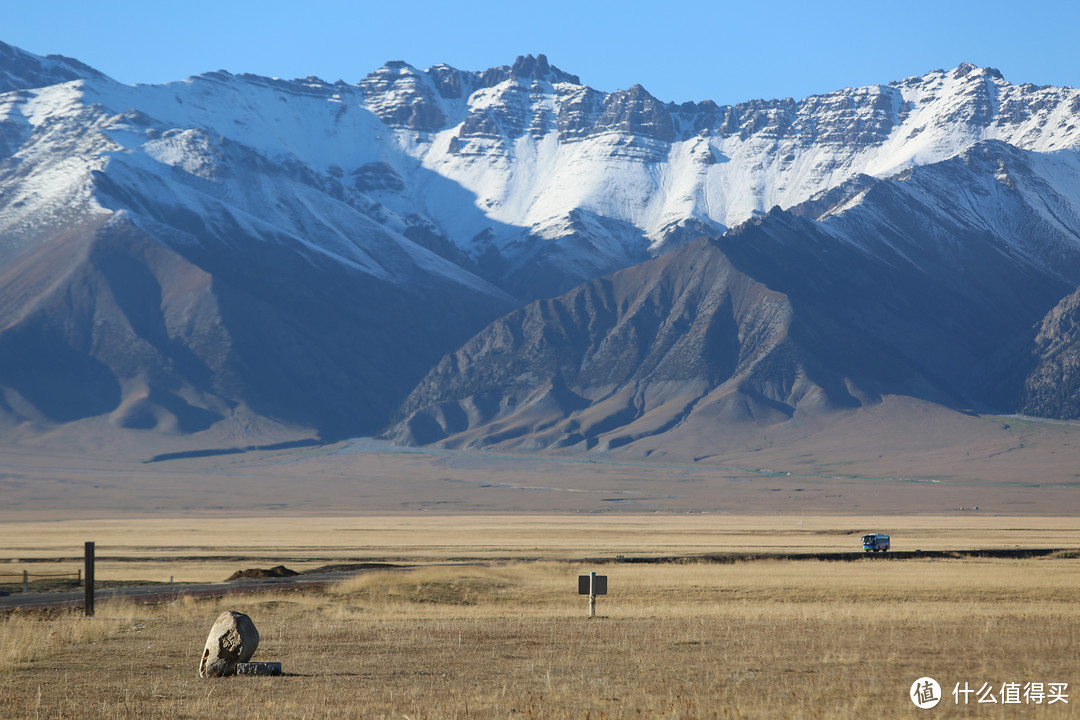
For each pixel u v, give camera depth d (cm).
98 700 5225
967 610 10069
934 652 6862
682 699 5219
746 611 9994
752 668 6247
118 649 7138
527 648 7212
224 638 6044
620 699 5275
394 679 5900
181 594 11938
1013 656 6669
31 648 6981
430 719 4778
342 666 6425
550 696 5356
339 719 4769
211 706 5062
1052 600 11644
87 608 9556
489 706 5075
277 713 4900
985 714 4975
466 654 6931
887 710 5038
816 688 5556
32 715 4856
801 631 8056
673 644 7362
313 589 12762
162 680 5831
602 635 7919
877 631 8019
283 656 6856
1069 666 6238
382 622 9050
